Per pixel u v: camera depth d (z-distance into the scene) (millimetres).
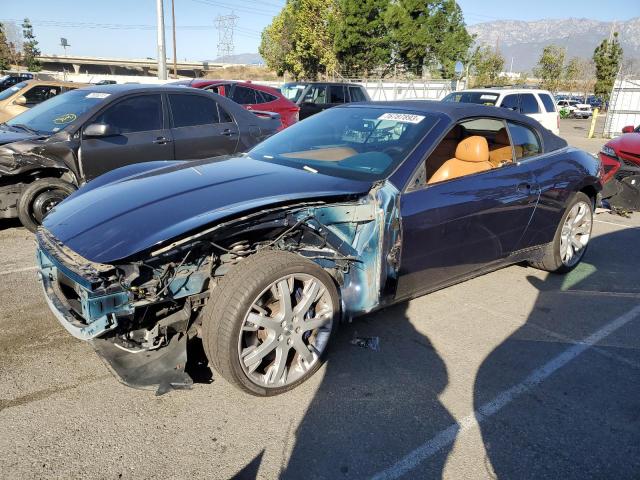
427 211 3299
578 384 3076
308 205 2832
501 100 12523
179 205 2764
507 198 3834
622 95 20922
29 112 6555
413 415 2730
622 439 2600
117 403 2775
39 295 4125
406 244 3230
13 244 5473
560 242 4582
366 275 3141
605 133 21531
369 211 3049
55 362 3162
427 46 32125
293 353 2902
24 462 2324
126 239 2504
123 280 2402
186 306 2684
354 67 33344
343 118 4082
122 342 2648
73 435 2514
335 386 2957
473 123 3852
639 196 6863
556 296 4355
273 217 2758
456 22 32344
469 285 4543
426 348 3418
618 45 40156
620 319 3955
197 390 2902
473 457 2439
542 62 49188
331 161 3504
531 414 2773
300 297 2873
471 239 3650
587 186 4754
